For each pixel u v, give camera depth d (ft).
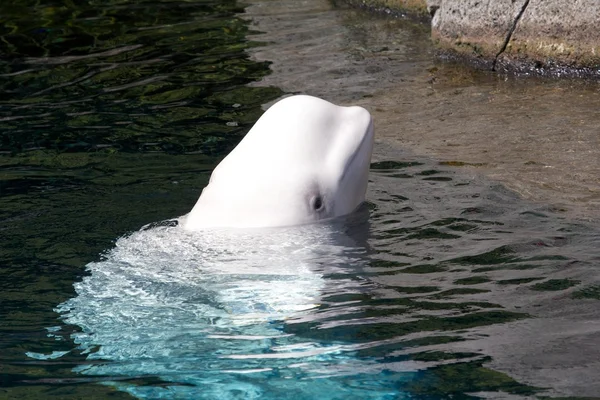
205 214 34.83
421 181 41.55
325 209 34.96
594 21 57.31
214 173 35.55
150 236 34.78
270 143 35.19
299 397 23.90
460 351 25.71
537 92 55.83
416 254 32.96
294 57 66.95
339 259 32.42
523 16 60.29
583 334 26.23
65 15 82.23
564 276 30.60
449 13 64.54
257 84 60.23
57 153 46.98
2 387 24.90
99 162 45.37
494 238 34.40
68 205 39.47
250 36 73.87
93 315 29.14
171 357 26.40
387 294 29.76
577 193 39.37
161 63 66.18
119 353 26.76
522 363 24.79
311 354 26.08
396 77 61.05
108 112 54.49
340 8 82.84
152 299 29.99
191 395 24.29
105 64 66.39
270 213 34.27
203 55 68.23
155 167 44.45
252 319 28.45
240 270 31.58
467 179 41.63
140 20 80.38
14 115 54.29
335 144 35.73
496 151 45.50
